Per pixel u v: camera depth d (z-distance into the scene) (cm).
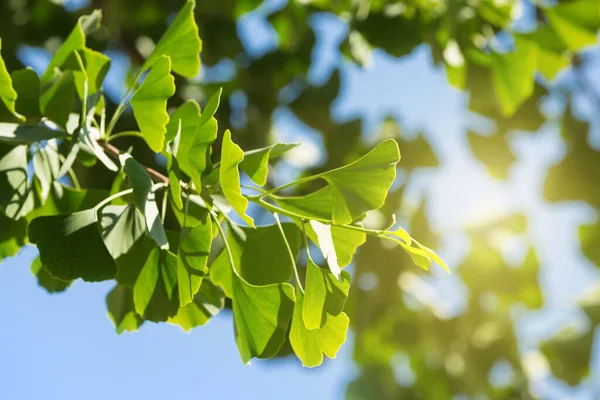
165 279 100
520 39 176
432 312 233
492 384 243
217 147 184
